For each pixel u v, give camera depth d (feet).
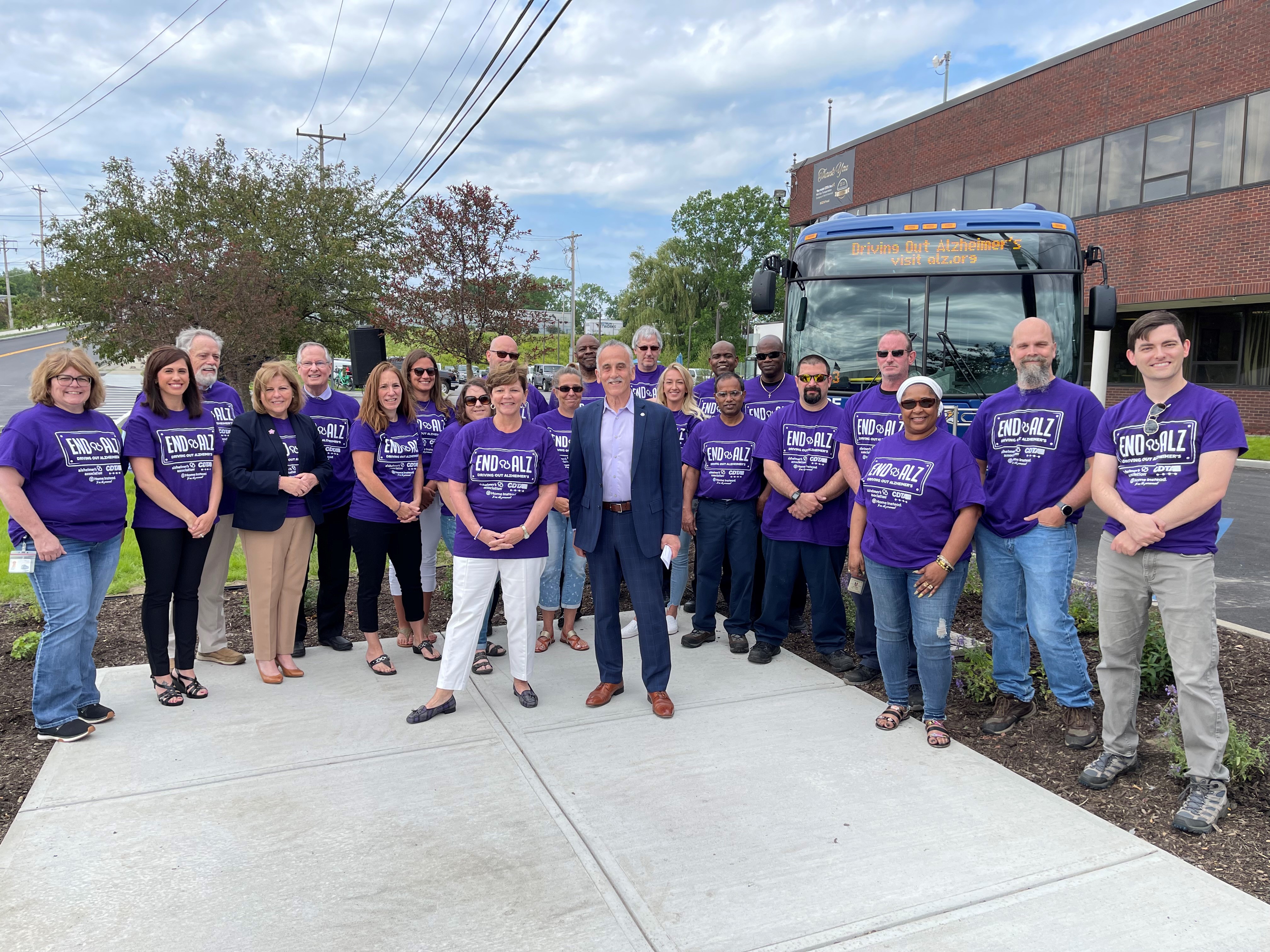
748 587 17.62
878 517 13.06
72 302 71.31
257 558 15.20
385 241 82.99
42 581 12.66
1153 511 10.62
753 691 15.28
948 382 23.52
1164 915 8.57
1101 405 12.14
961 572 12.76
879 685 15.53
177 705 14.35
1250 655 16.20
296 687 15.44
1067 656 12.55
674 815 10.68
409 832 10.27
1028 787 11.43
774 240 242.58
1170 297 59.82
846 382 24.27
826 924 8.48
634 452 13.93
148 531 14.06
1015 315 23.22
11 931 8.34
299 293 77.71
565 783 11.57
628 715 14.08
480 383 16.94
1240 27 54.34
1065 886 9.10
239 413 16.19
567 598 18.39
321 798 11.12
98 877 9.29
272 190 80.07
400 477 16.34
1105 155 63.93
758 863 9.60
